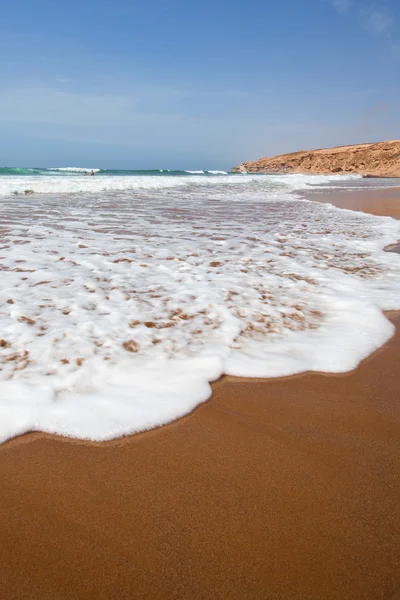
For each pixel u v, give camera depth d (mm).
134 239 6215
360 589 1242
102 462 1769
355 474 1740
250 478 1699
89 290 3779
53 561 1305
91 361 2527
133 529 1432
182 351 2734
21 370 2387
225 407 2197
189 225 7781
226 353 2740
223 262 5047
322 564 1319
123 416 2062
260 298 3807
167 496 1589
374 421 2121
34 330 2881
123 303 3496
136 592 1220
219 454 1847
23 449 1828
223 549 1363
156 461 1787
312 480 1697
